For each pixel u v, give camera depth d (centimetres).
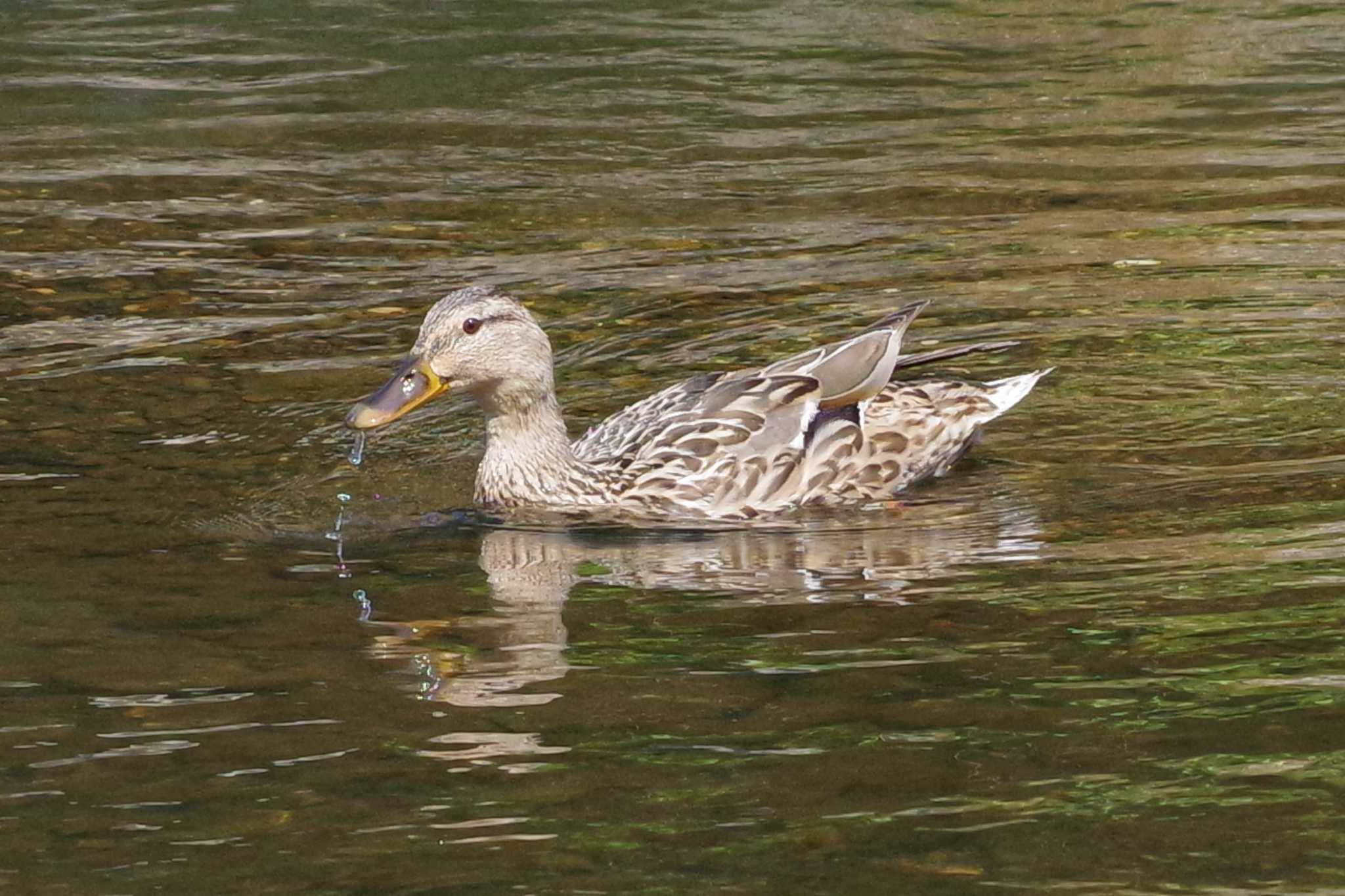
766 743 931
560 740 939
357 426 1313
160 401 1525
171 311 1767
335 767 916
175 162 2311
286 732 953
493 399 1328
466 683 1009
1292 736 923
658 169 2270
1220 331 1641
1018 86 2634
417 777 904
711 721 958
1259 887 791
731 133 2422
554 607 1124
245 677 1017
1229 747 914
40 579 1162
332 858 830
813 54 2825
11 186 2209
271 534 1254
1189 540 1203
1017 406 1490
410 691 1000
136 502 1310
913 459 1362
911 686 995
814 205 2105
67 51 2880
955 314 1719
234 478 1364
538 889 802
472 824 858
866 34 2939
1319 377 1520
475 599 1135
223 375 1592
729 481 1323
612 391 1568
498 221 2072
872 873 810
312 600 1135
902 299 1769
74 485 1342
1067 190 2133
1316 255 1848
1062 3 3098
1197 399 1484
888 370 1367
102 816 872
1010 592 1127
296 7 3128
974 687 990
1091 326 1667
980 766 902
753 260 1908
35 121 2514
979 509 1296
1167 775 888
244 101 2598
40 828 861
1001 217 2036
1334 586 1109
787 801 872
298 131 2452
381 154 2342
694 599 1135
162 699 991
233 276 1880
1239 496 1282
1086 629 1062
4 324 1728
